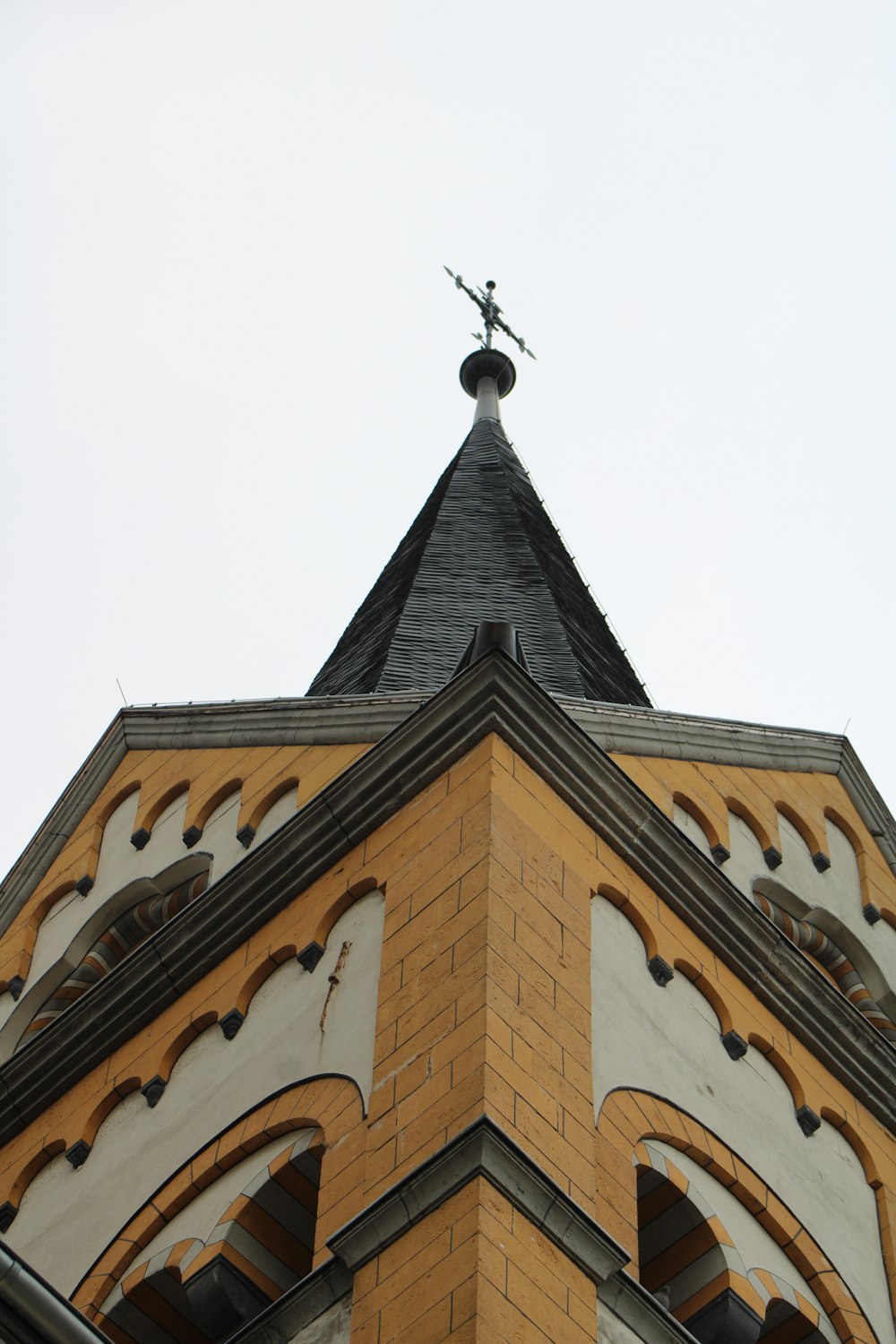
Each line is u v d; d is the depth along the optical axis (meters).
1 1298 17.70
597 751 28.44
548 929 26.06
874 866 35.19
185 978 29.45
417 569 41.78
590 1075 25.00
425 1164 22.50
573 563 44.38
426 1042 24.50
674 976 28.06
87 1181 28.17
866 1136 29.30
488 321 55.97
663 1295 24.91
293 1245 25.14
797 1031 29.53
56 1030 30.33
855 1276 26.92
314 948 27.70
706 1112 26.70
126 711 36.94
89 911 34.06
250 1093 26.72
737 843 33.00
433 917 26.11
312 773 32.16
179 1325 25.62
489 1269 21.45
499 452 49.06
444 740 28.03
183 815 33.97
